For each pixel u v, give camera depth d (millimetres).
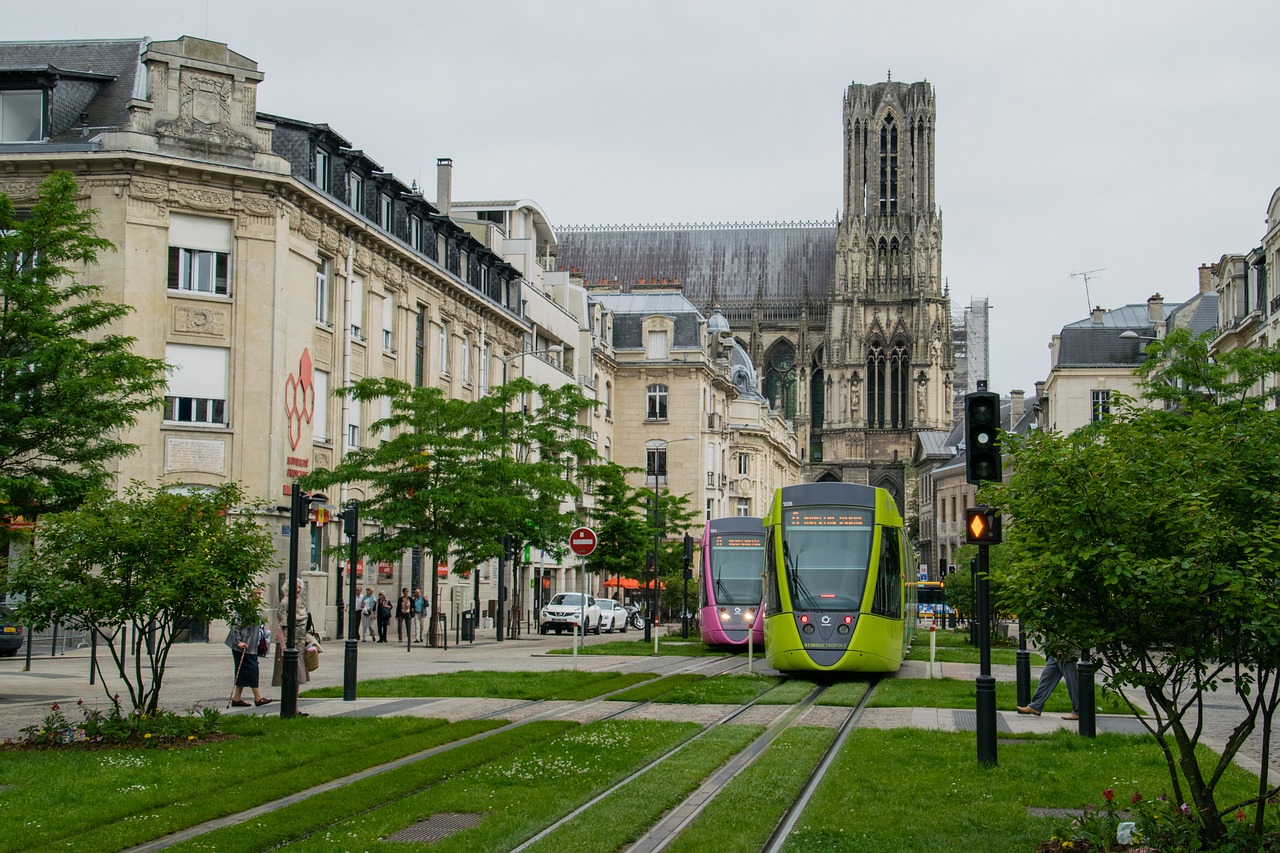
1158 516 13000
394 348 61000
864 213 178250
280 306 49625
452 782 16562
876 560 35562
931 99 177250
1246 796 16047
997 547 55125
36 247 29188
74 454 28828
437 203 75375
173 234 48219
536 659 42281
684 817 14773
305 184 50719
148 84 48625
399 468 50781
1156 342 46312
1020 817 14453
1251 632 12344
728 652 48656
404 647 49969
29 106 49219
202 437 48031
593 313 104188
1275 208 61250
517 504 51000
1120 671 12906
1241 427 13852
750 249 195875
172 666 36656
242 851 12625
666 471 108875
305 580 50594
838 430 176625
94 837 13211
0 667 35969
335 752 19094
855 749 19844
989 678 18422
